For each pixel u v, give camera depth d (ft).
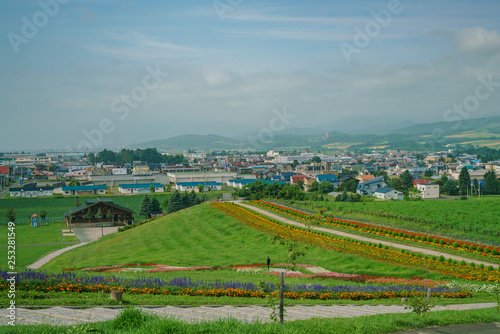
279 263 137.80
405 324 50.80
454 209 219.61
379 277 114.73
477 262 125.18
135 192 522.06
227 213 237.45
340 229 184.65
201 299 73.92
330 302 78.18
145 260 155.33
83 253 188.65
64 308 59.31
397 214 219.61
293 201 295.48
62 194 500.33
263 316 59.36
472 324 52.60
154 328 41.60
